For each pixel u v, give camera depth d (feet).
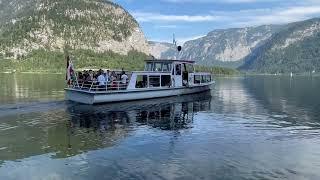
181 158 90.63
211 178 77.92
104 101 176.65
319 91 302.25
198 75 240.32
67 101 180.04
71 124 129.08
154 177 78.13
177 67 217.36
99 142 104.94
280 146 102.68
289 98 233.55
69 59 180.65
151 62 217.15
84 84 176.76
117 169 82.74
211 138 111.24
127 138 110.22
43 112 150.82
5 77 582.35
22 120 133.80
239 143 105.50
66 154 93.15
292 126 131.44
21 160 88.22
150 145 102.27
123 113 154.92
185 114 156.46
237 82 504.84
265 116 153.99
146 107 173.17
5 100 194.49
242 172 81.46
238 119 145.48
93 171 81.46
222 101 207.72
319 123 137.69
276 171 82.33
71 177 78.28
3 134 112.78
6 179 77.15
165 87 207.72
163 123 134.82
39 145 101.04
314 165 86.53
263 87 366.02
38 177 78.23
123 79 186.80
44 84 352.49
